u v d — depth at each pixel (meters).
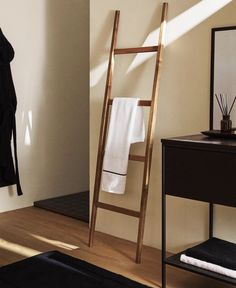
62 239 3.23
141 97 3.02
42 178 4.21
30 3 3.94
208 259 2.26
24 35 3.93
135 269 2.71
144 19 2.96
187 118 2.79
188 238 2.84
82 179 4.56
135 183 3.10
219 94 2.60
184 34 2.75
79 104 4.43
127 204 3.17
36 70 4.05
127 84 3.09
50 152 4.25
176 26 2.79
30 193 4.13
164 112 2.90
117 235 3.27
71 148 4.42
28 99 4.02
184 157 2.25
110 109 3.19
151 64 2.94
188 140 2.25
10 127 3.77
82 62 4.40
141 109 2.93
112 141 2.96
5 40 3.68
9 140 3.76
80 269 2.67
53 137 4.25
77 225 3.55
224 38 2.55
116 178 2.94
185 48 2.76
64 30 4.21
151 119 2.84
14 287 2.44
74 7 4.26
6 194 3.95
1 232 3.37
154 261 2.83
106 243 3.14
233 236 2.62
